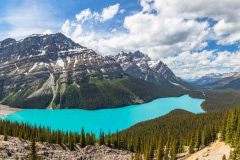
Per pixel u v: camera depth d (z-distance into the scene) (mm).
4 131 155875
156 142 182250
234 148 117562
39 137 163625
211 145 151000
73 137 176375
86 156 157000
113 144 189000
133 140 195625
